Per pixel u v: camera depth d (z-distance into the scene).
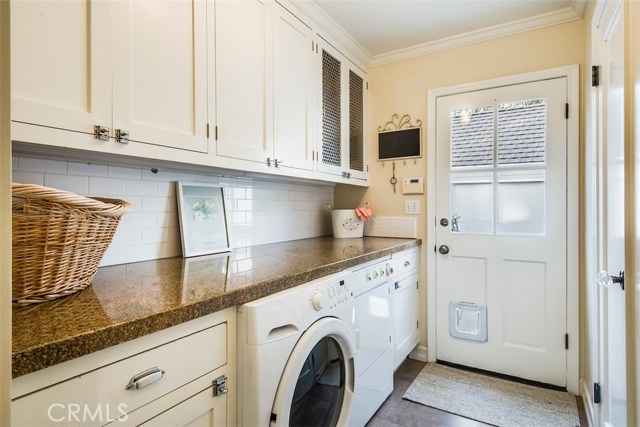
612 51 1.30
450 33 2.28
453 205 2.37
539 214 2.11
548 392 2.01
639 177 0.97
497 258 2.23
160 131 1.16
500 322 2.22
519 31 2.17
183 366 0.81
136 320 0.69
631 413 1.04
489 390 2.03
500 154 2.22
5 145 0.40
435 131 2.44
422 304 2.48
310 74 1.96
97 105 0.98
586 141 1.89
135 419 0.70
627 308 1.06
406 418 1.77
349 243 2.19
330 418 1.34
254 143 1.56
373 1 1.91
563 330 2.04
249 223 2.00
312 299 1.18
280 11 1.73
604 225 1.42
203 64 1.31
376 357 1.74
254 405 0.93
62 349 0.58
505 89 2.20
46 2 0.88
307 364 1.21
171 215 1.57
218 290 0.93
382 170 2.65
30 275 0.79
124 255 1.38
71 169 1.21
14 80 0.82
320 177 2.05
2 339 0.39
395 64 2.61
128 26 1.06
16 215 0.76
